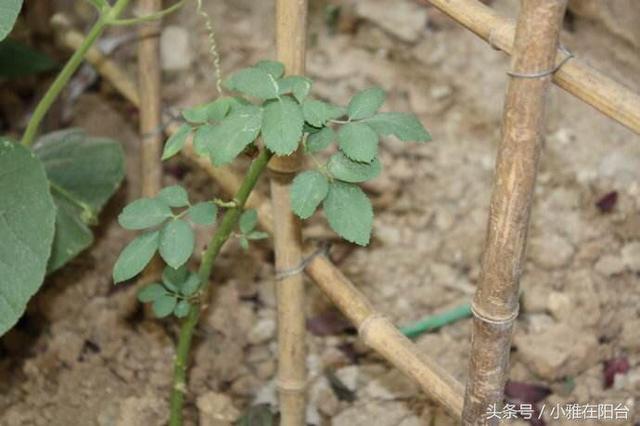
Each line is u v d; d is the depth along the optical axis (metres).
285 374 1.08
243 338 1.25
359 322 1.01
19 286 1.01
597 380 1.20
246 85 0.89
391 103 1.45
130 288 1.27
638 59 1.37
